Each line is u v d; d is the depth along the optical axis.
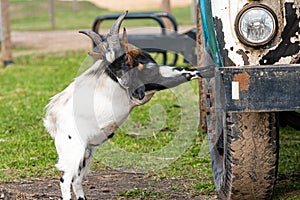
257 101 4.74
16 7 37.19
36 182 7.22
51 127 6.01
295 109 4.73
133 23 27.62
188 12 35.19
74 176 6.01
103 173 7.42
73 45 23.09
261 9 4.94
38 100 12.47
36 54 21.06
